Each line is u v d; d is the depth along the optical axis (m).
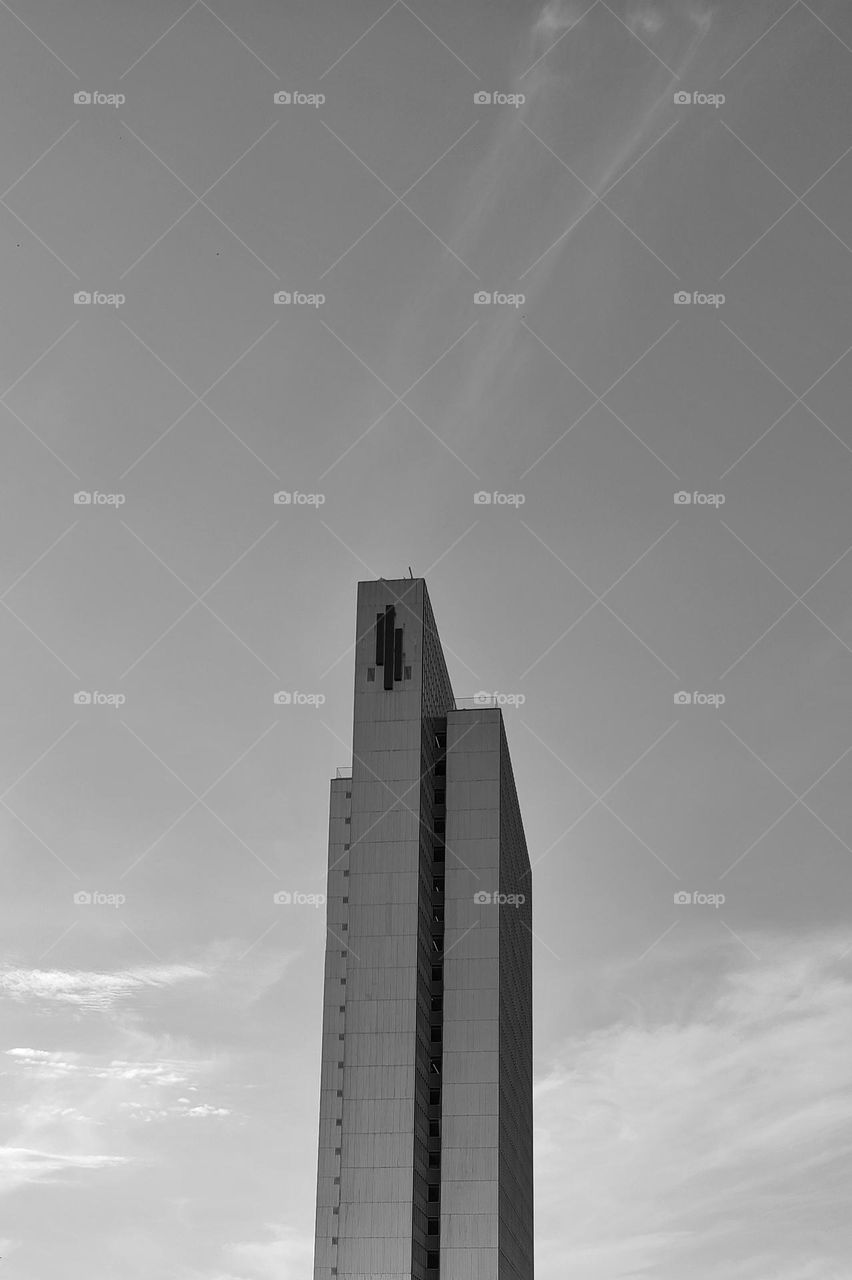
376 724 158.62
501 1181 152.75
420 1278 143.88
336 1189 169.50
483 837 164.12
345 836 191.25
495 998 156.62
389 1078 144.88
